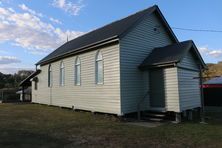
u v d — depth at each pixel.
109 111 13.94
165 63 12.64
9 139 8.42
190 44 13.46
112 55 13.91
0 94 32.06
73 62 18.27
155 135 9.22
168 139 8.59
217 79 20.69
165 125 11.32
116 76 13.47
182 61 12.95
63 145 7.75
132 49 14.17
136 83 14.09
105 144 7.92
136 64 14.28
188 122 12.23
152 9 15.77
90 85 15.91
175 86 12.44
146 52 15.16
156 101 13.51
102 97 14.64
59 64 20.73
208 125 11.30
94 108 15.42
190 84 13.62
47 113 16.34
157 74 13.53
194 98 14.03
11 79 57.84
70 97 18.64
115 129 10.39
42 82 24.66
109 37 13.58
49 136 8.98
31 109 19.50
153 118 13.01
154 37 16.05
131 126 11.10
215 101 17.83
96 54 15.38
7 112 17.22
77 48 16.67
